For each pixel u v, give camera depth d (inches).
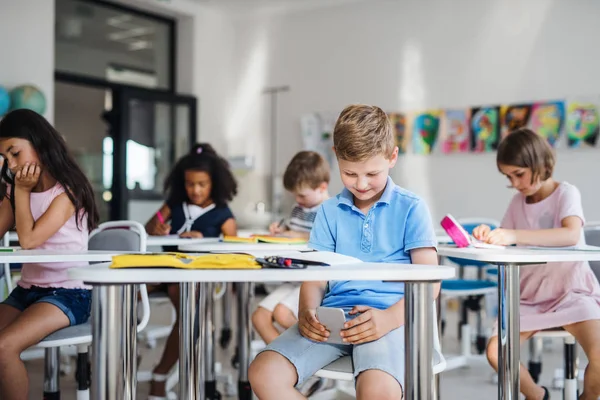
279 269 46.7
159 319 180.5
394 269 47.4
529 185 87.7
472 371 126.3
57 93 275.0
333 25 244.5
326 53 246.2
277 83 257.8
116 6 239.0
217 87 262.8
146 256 48.3
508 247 76.9
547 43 203.0
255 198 260.2
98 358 45.7
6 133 76.8
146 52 250.2
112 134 237.5
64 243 78.4
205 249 80.5
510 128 208.2
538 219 89.1
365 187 59.6
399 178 228.8
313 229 66.1
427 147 223.3
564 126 199.8
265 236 96.5
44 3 199.0
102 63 235.5
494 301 133.1
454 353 139.5
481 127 213.2
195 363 62.6
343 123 59.4
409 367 49.0
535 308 84.7
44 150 77.4
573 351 87.5
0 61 189.9
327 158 244.1
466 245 75.2
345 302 61.6
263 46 261.3
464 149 216.1
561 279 83.5
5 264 91.4
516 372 65.0
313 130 247.8
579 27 197.9
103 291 45.6
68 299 72.2
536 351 114.7
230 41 267.7
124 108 235.6
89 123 279.4
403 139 228.2
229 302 146.0
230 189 128.3
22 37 194.2
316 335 56.2
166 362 100.0
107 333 45.6
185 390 62.5
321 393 88.4
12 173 79.3
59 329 70.1
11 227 83.0
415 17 227.1
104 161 242.7
